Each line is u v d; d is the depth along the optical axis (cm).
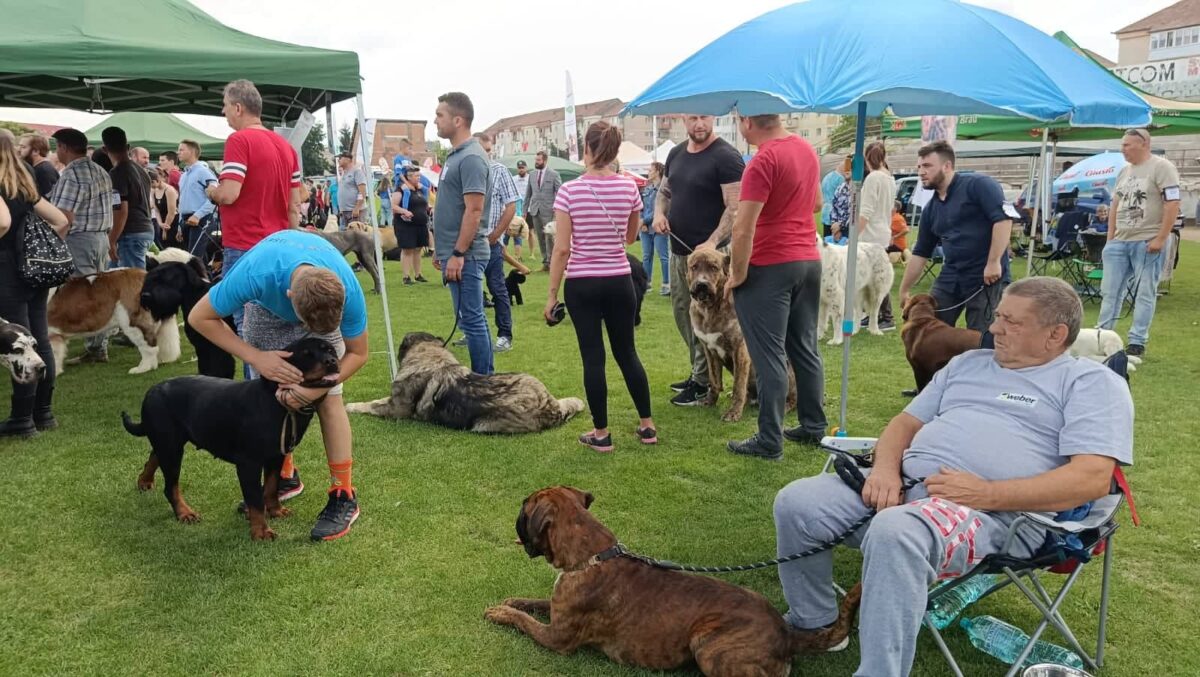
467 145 506
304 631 271
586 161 415
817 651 230
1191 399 534
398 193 1123
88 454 436
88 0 501
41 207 452
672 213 510
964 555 222
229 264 471
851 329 414
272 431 316
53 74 454
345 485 350
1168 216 618
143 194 747
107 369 638
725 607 231
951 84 296
